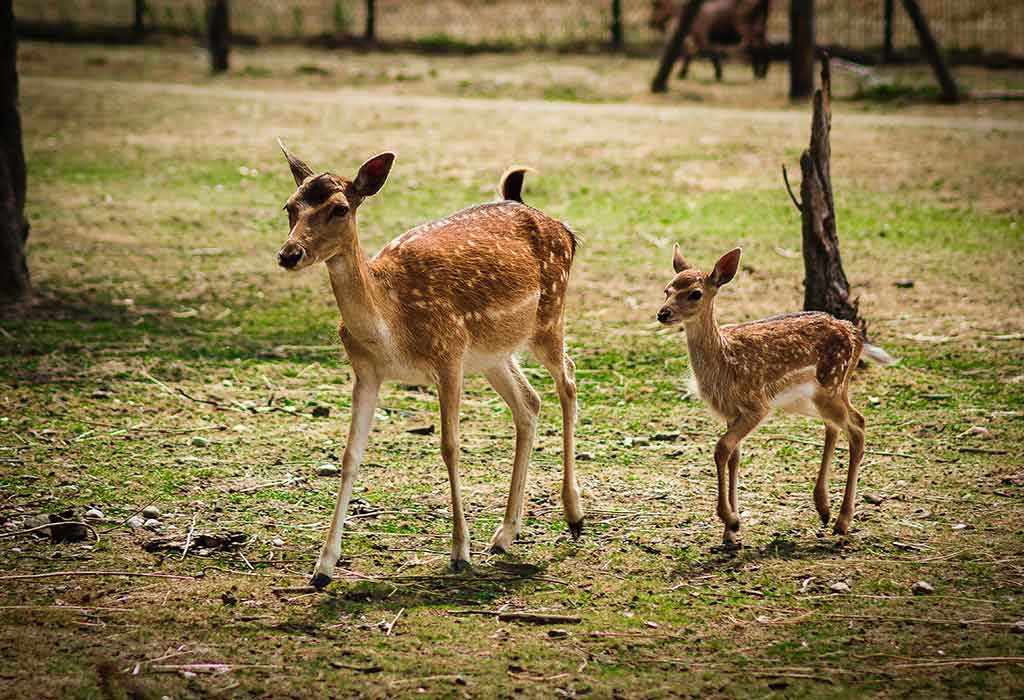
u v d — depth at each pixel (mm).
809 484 11203
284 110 32219
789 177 25109
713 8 37156
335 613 8781
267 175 25547
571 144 28031
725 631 8523
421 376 9477
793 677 7887
